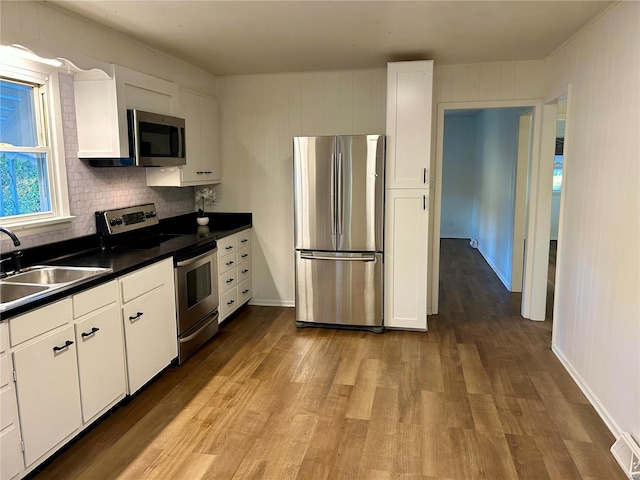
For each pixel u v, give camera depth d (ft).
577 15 9.71
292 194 15.92
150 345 10.16
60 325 7.47
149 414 9.30
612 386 8.65
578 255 10.64
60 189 9.78
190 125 13.75
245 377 10.96
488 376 10.95
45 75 9.29
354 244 13.67
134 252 10.72
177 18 9.75
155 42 11.59
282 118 15.64
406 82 13.01
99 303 8.42
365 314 13.89
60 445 7.61
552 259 25.23
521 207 18.03
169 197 14.49
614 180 8.76
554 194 31.40
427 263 14.21
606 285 9.01
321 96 15.29
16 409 6.68
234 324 14.74
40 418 7.13
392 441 8.36
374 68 14.84
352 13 9.56
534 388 10.34
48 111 9.45
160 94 12.10
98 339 8.43
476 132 30.45
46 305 7.15
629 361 8.00
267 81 15.56
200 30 10.61
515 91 14.21
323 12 9.48
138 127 10.67
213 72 15.24
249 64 14.14
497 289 18.99
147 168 13.04
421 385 10.52
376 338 13.48
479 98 14.43
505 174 20.29
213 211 16.56
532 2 8.93
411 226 13.56
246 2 8.82
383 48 12.39
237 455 7.98
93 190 10.91
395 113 13.17
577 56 10.98
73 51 9.18
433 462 7.75
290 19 9.90
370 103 15.02
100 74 9.87
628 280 8.09
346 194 13.50
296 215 13.89
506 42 11.89
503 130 20.88
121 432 8.66
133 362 9.54
